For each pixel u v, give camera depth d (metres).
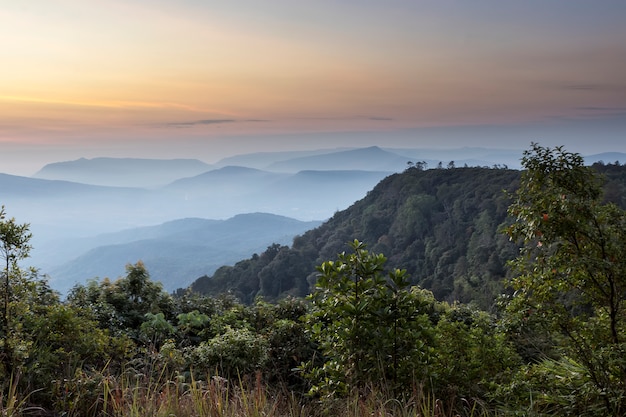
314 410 3.00
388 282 3.34
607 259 2.73
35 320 3.53
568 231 2.77
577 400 2.81
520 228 3.03
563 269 2.88
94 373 3.06
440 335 3.85
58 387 2.85
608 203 2.90
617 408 2.67
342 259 3.39
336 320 3.38
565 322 2.90
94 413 2.69
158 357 3.92
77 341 3.53
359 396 2.80
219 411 2.40
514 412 2.85
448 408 2.99
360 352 3.10
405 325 3.21
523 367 3.29
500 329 3.14
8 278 3.11
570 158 2.87
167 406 2.44
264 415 2.46
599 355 2.78
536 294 2.98
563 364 3.27
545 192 2.92
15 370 2.91
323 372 3.40
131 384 3.03
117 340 3.92
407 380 3.06
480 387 3.43
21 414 2.53
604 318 2.98
